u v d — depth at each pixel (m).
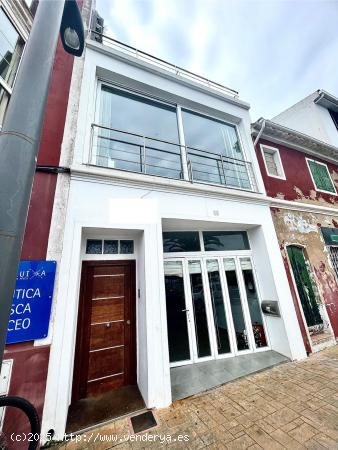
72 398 2.97
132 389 3.21
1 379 2.29
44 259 2.81
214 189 4.51
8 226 0.99
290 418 2.52
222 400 2.97
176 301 4.34
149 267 3.41
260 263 4.96
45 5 1.45
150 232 3.61
